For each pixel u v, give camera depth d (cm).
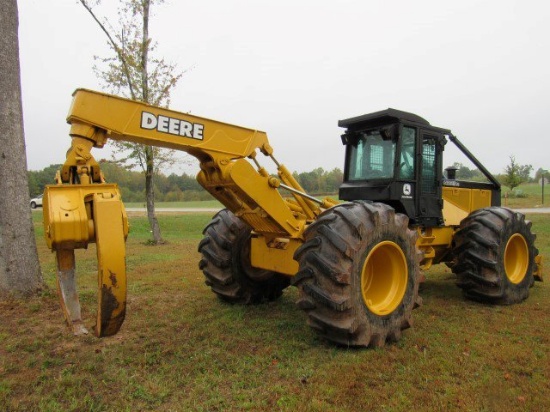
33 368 344
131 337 412
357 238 368
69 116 307
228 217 505
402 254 409
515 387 309
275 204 417
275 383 317
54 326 441
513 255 569
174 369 339
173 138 355
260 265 476
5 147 535
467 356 364
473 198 657
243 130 402
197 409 281
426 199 538
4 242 538
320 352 374
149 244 1239
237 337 410
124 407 286
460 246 543
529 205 2798
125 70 1130
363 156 541
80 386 312
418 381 319
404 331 430
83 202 284
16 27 549
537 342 399
